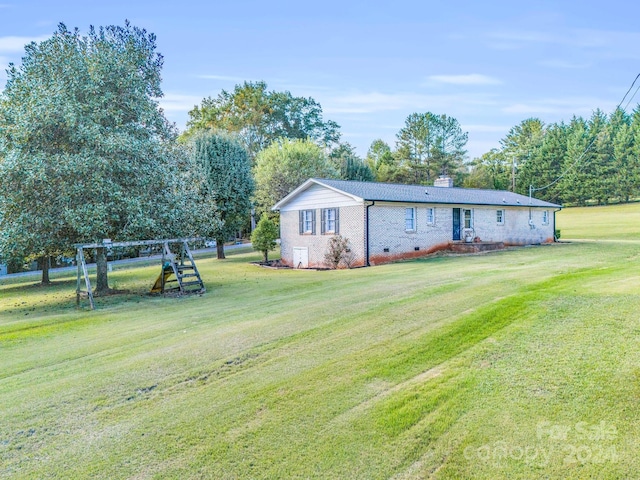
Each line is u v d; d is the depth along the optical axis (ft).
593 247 75.25
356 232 64.08
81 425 14.34
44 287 60.75
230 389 16.34
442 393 14.58
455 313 24.06
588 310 22.34
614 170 181.57
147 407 15.35
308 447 12.18
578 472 10.41
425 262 59.62
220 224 61.98
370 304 28.19
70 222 39.47
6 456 12.73
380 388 15.44
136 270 74.84
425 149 201.98
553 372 15.37
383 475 10.80
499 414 13.04
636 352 16.35
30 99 40.32
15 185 39.60
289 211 76.54
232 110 162.50
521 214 89.25
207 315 30.25
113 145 41.78
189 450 12.44
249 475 11.16
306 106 180.04
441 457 11.33
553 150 191.93
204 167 83.56
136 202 42.65
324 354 19.26
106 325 29.96
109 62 44.68
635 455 10.80
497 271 42.14
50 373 19.83
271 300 34.47
